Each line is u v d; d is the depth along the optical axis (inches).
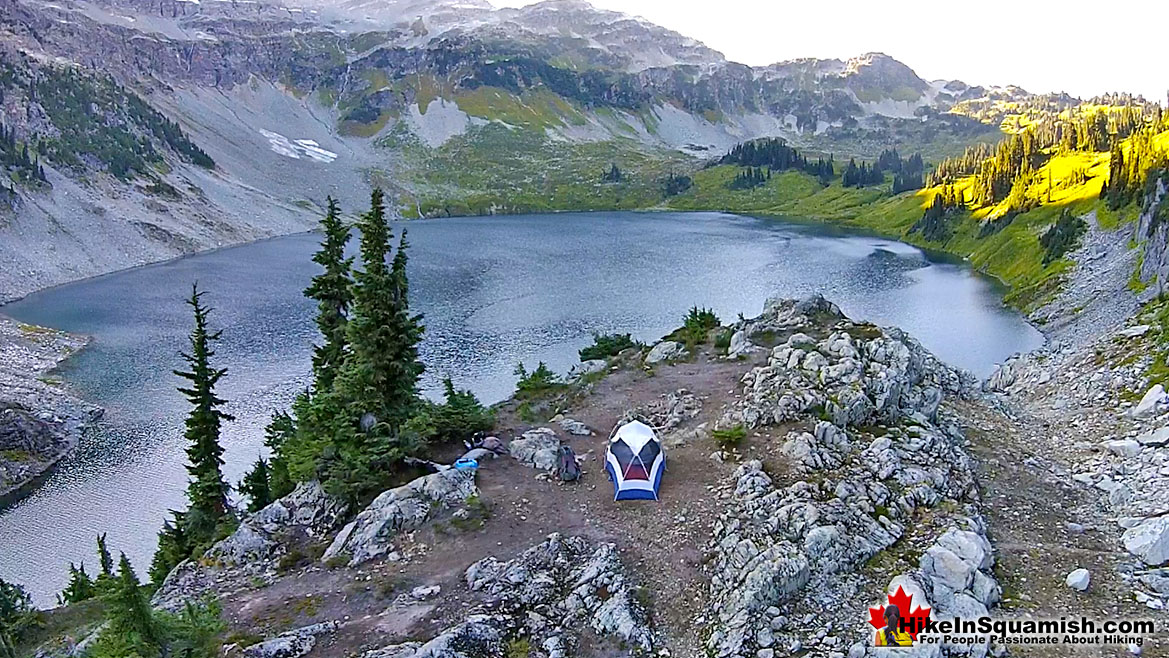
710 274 5147.6
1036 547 1091.3
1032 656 819.4
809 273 5132.9
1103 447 1533.0
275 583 1041.5
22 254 5757.9
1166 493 1235.2
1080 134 7130.9
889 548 1011.9
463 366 3110.2
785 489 1118.4
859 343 1658.5
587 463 1334.9
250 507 1672.0
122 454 2444.6
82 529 2007.9
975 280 4726.9
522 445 1378.0
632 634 860.6
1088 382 2036.2
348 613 926.4
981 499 1251.8
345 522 1227.2
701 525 1076.5
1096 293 3358.8
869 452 1261.1
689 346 2116.1
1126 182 4306.1
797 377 1494.8
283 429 1825.8
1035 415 1907.0
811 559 948.0
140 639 786.8
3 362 3265.3
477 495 1198.9
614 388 1812.3
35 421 2487.7
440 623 882.1
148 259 6486.2
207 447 1637.6
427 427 1393.9
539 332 3619.6
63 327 4018.2
